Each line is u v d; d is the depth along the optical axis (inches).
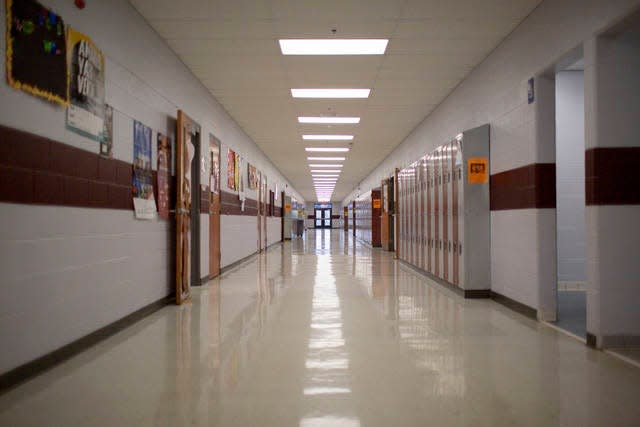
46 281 121.3
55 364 125.2
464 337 156.8
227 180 361.4
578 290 245.6
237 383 111.5
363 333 161.9
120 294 166.2
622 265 139.1
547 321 181.0
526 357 133.3
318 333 161.9
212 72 261.9
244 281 301.7
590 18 142.2
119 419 90.9
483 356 134.6
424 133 381.1
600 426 88.3
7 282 106.5
